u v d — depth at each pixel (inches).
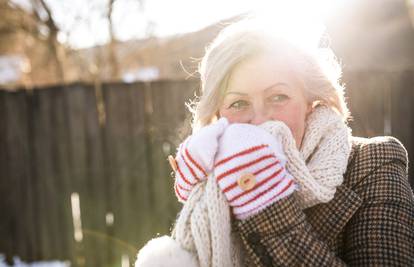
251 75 40.8
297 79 42.4
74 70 248.8
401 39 355.6
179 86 136.8
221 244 35.4
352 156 43.3
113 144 142.6
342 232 40.8
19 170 149.4
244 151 35.6
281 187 34.9
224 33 45.2
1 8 231.6
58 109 145.0
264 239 34.9
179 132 127.6
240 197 35.0
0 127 148.5
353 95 132.5
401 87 132.0
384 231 37.0
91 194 145.7
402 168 42.6
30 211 150.9
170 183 139.6
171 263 36.2
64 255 151.0
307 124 43.6
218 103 44.0
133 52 250.1
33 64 254.8
